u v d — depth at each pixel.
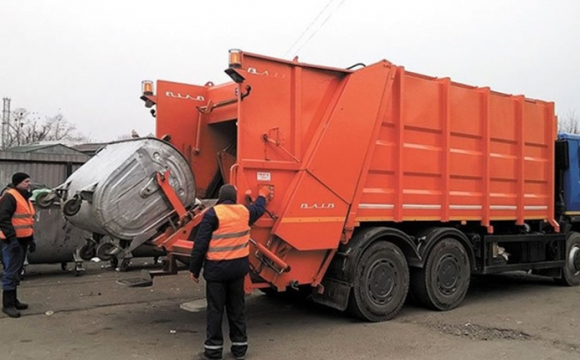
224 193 5.27
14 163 15.71
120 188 5.53
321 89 6.30
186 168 6.03
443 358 5.21
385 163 6.81
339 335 6.05
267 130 5.84
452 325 6.55
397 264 6.83
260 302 7.95
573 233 9.84
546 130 9.14
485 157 7.94
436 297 7.27
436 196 7.38
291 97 6.06
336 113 6.26
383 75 6.73
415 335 6.06
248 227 5.29
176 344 5.62
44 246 9.79
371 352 5.41
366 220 6.61
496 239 8.22
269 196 5.80
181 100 7.39
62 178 16.52
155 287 9.01
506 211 8.31
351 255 6.36
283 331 6.25
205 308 6.48
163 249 5.98
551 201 9.18
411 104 7.07
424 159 7.21
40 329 6.22
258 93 5.79
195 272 5.08
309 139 6.17
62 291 8.58
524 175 8.61
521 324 6.63
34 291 8.55
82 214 5.85
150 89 7.18
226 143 7.63
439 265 7.33
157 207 5.78
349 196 6.36
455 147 7.62
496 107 8.16
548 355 5.33
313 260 6.26
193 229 5.96
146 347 5.51
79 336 5.93
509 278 10.65
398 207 6.88
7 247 6.93
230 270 5.05
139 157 5.70
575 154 9.70
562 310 7.51
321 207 6.14
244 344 5.17
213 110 7.36
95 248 6.13
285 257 6.01
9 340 5.75
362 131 6.48
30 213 7.19
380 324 6.57
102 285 9.13
